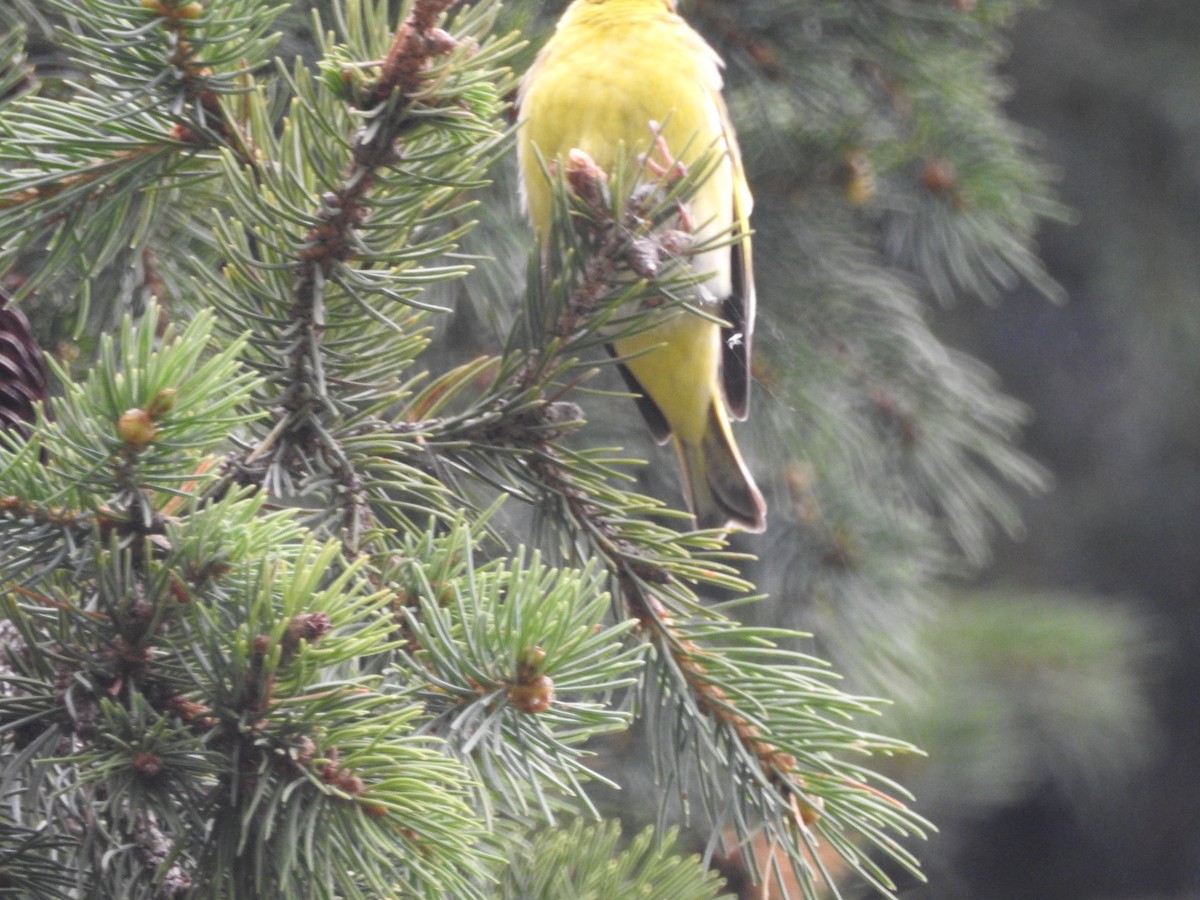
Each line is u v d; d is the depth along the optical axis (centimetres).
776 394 870
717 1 847
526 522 751
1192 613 2148
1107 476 2103
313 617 359
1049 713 1420
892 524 895
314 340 455
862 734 468
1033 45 1978
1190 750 2238
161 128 461
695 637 496
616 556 507
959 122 870
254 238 488
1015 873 2323
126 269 567
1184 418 2066
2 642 405
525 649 382
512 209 762
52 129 456
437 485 473
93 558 375
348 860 370
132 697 368
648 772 847
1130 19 2014
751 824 514
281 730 366
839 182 865
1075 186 1978
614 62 661
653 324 500
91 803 398
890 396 912
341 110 429
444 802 364
